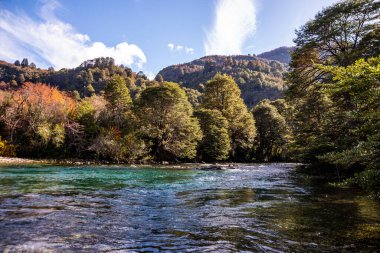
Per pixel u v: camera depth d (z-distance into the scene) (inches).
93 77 5556.1
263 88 5797.2
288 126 2402.8
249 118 2442.2
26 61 7185.0
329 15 987.3
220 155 2156.7
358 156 371.2
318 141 891.4
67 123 1770.4
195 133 1975.9
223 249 235.1
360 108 391.5
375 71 300.7
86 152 1796.3
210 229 295.7
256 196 526.3
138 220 332.8
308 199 487.5
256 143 2662.4
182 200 477.7
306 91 1104.2
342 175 869.8
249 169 1380.4
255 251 230.2
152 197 503.5
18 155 1643.7
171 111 1972.2
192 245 245.4
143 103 1991.9
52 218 326.6
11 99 1717.5
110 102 2128.4
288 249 233.5
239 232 284.4
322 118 1054.4
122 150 1723.7
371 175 390.9
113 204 427.2
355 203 438.9
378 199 458.0
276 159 2696.9
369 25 958.4
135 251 229.5
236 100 2591.0
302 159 1181.7
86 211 371.9
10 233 265.0
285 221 328.2
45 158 1653.5
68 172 975.0
